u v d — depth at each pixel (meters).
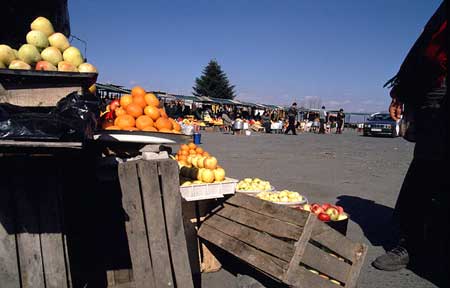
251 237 2.77
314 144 17.98
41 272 2.11
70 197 2.44
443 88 3.02
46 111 1.94
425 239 3.19
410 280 3.19
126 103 2.89
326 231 2.57
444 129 2.96
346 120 48.53
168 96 30.05
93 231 2.49
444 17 2.83
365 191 6.83
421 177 3.22
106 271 2.50
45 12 3.12
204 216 3.37
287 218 2.60
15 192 2.03
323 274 2.61
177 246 2.32
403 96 3.38
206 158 3.33
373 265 3.50
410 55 3.21
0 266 2.02
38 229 2.09
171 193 2.29
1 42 2.91
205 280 3.14
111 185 2.51
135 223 2.24
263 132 29.97
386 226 4.71
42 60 2.29
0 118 1.69
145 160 2.28
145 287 2.28
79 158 2.38
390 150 15.45
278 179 7.82
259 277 3.03
